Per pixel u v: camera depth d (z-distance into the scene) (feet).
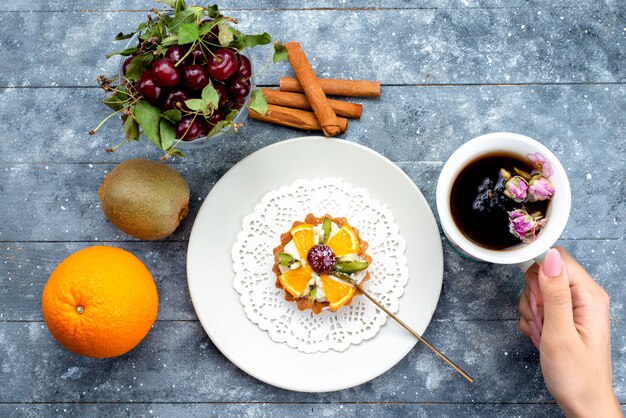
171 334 2.52
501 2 2.57
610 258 2.53
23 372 2.52
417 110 2.55
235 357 2.42
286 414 2.50
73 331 2.25
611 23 2.57
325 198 2.48
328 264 2.31
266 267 2.46
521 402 2.50
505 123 2.55
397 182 2.44
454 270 2.52
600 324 2.29
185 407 2.50
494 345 2.51
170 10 2.43
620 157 2.55
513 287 2.52
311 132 2.54
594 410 2.29
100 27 2.57
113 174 2.32
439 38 2.57
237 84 2.19
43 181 2.55
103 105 2.56
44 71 2.57
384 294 2.44
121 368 2.52
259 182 2.46
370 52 2.56
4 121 2.56
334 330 2.44
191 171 2.54
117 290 2.25
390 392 2.51
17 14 2.58
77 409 2.51
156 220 2.31
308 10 2.56
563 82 2.56
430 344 2.50
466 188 2.29
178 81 2.10
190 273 2.41
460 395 2.51
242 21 2.56
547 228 2.21
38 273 2.54
